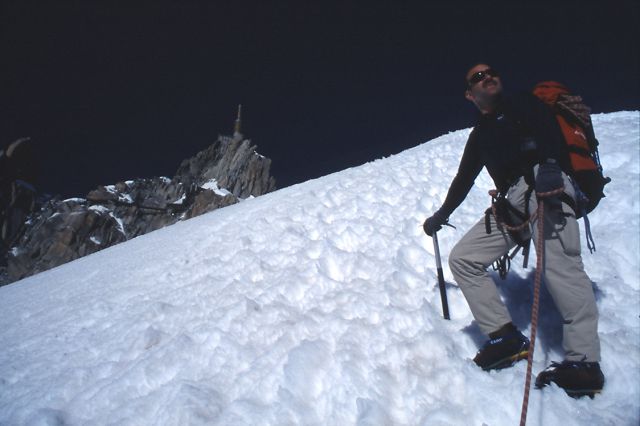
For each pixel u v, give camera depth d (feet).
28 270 381.40
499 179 9.86
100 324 16.83
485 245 9.99
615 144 22.84
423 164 25.77
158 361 12.22
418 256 16.03
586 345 8.68
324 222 20.67
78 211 406.82
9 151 443.73
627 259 14.39
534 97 9.24
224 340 12.55
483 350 9.73
